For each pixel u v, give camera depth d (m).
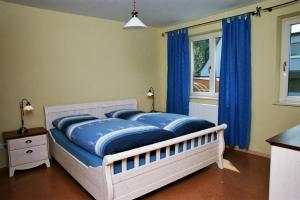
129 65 4.19
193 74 4.25
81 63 3.58
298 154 1.32
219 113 3.55
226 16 3.45
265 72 3.12
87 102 3.69
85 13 3.44
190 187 2.40
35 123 3.22
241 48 3.22
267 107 3.14
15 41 2.98
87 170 2.09
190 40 4.18
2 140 2.97
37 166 3.03
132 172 1.96
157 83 4.69
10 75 2.97
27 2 2.90
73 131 2.61
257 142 3.29
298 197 1.35
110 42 3.89
